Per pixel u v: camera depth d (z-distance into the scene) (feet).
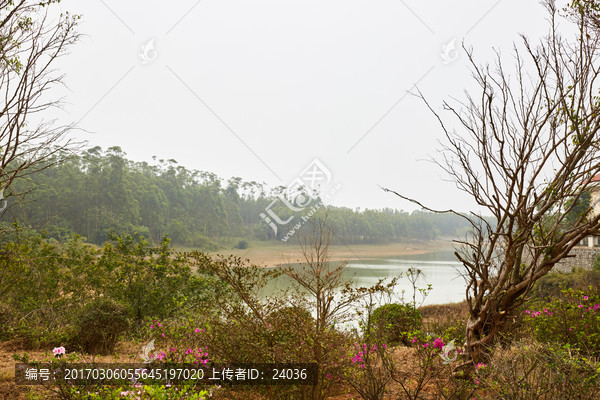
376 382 13.04
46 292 31.30
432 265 152.87
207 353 13.50
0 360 18.70
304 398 12.26
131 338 23.52
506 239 15.80
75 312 28.14
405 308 23.43
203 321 15.51
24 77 17.12
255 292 13.67
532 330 18.22
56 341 21.68
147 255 33.58
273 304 13.08
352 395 14.39
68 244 35.63
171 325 18.79
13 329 23.73
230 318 13.64
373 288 13.75
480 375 12.75
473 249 15.58
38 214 114.73
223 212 191.93
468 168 15.64
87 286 33.73
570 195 15.10
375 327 14.38
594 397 11.31
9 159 17.07
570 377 11.44
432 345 13.16
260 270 13.88
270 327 12.73
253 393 13.16
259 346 12.51
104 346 21.07
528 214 15.29
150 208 170.30
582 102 14.64
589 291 19.79
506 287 15.74
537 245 15.58
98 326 21.25
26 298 30.58
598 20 14.78
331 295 12.65
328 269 13.28
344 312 13.17
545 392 11.38
